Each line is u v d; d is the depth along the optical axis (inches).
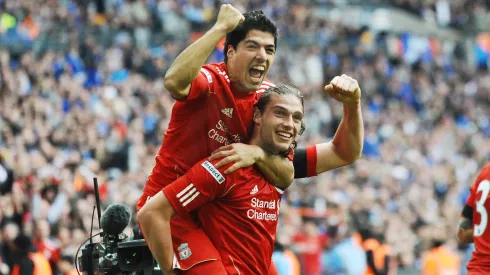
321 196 458.3
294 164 181.2
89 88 538.0
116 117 494.9
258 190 166.6
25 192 342.6
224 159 161.9
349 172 541.3
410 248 454.0
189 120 163.5
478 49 885.8
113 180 393.1
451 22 904.9
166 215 160.4
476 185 207.0
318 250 398.0
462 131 726.5
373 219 456.8
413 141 666.8
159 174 168.6
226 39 165.5
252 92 166.7
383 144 634.2
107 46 615.2
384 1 876.6
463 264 461.1
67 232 324.2
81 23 617.0
